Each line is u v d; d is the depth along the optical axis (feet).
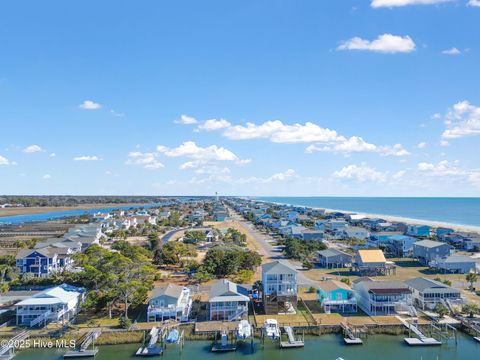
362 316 245.65
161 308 238.89
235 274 347.97
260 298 279.28
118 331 224.53
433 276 348.18
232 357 201.77
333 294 258.37
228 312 240.12
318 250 447.42
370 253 366.22
